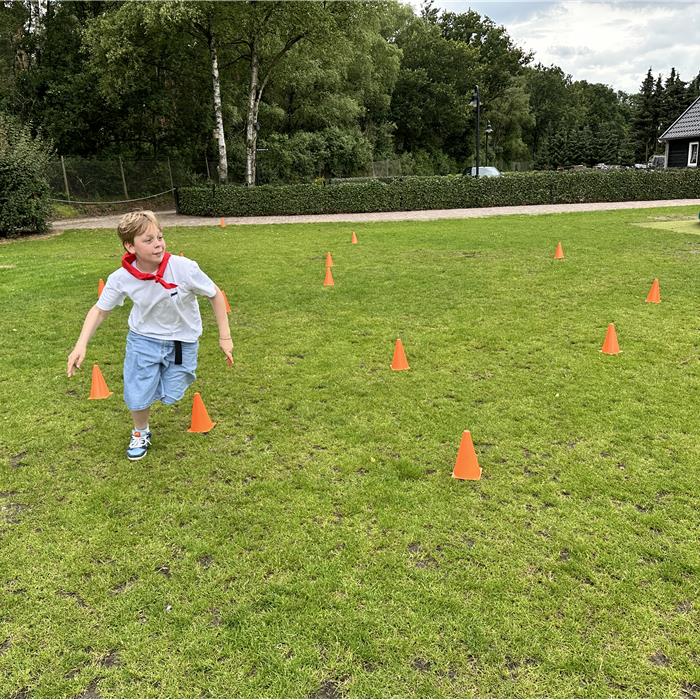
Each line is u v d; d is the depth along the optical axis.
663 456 3.51
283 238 14.09
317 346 5.76
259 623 2.33
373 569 2.62
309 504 3.14
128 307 7.57
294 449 3.75
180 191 20.97
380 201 21.25
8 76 26.20
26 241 15.04
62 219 21.17
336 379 4.91
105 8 23.27
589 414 4.10
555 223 15.43
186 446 3.84
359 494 3.22
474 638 2.23
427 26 56.06
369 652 2.18
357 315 6.81
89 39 20.08
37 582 2.61
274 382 4.88
